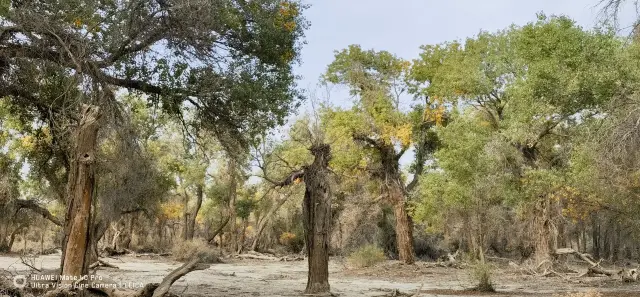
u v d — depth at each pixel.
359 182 40.25
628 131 14.56
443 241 47.06
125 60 15.10
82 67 13.54
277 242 61.72
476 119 32.31
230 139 18.20
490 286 19.98
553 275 26.89
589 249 63.66
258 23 16.84
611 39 20.59
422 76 35.78
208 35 15.22
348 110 34.28
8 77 14.71
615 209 26.73
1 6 12.47
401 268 32.72
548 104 23.16
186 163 44.34
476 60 31.98
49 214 23.78
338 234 45.44
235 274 28.20
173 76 15.62
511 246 41.12
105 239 49.84
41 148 21.36
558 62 21.86
